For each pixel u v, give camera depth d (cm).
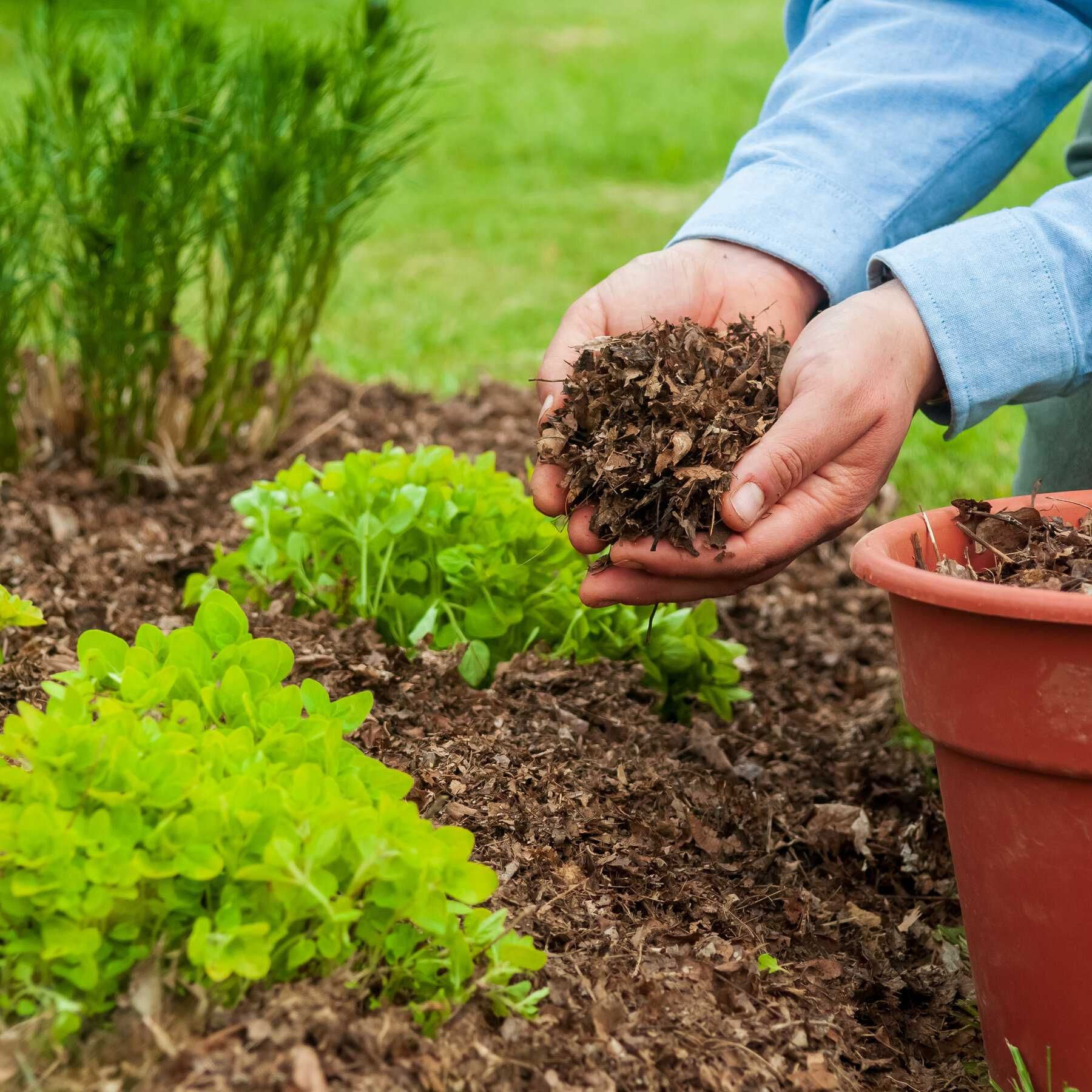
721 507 144
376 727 174
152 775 117
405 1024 116
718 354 160
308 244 313
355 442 336
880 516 331
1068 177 704
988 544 150
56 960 112
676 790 179
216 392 306
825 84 193
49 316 287
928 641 129
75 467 300
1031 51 188
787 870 170
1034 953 130
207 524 278
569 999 129
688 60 1190
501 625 201
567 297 531
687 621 215
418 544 210
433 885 116
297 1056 107
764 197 182
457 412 365
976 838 133
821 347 145
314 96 292
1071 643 116
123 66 285
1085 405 196
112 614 222
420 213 696
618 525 150
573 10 1509
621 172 816
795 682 252
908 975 157
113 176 265
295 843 110
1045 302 147
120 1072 109
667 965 140
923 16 194
